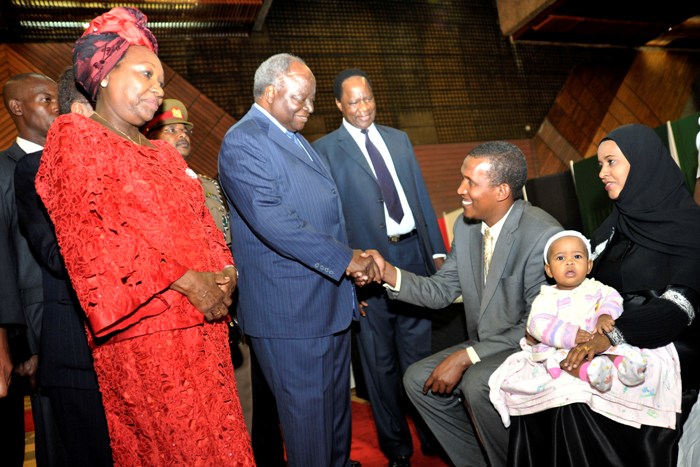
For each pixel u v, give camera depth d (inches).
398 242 112.7
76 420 71.0
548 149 307.3
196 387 61.3
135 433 59.8
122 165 60.0
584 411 70.6
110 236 56.6
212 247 69.4
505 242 90.0
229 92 246.8
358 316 92.2
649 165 78.5
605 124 315.3
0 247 76.8
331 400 85.4
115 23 63.0
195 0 225.9
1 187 81.8
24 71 213.6
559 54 317.1
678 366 71.3
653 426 69.5
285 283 83.4
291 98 86.0
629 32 311.0
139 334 59.0
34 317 82.7
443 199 283.4
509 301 88.3
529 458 75.9
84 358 70.6
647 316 70.4
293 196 83.7
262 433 102.4
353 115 114.3
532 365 76.6
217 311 63.7
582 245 77.9
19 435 85.0
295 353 83.0
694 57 334.3
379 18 285.0
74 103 74.6
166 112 105.2
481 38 304.5
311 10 270.8
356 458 111.1
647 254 77.3
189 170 71.4
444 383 86.9
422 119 286.5
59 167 57.9
